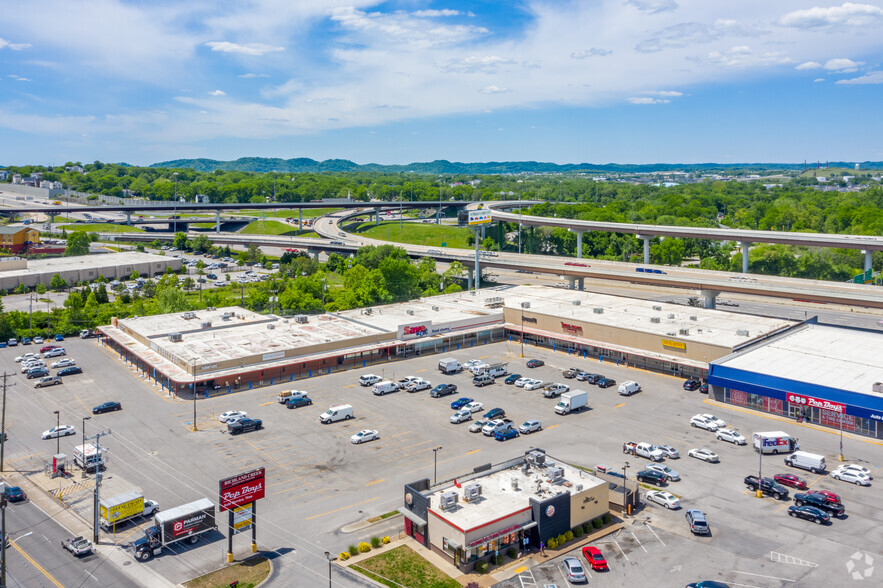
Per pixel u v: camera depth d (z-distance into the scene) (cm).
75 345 17062
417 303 19288
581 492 8019
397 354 15750
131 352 14825
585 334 15912
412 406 12300
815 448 10288
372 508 8569
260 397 12800
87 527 8206
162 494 8912
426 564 7350
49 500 8894
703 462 9875
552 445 10475
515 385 13538
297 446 10494
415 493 7900
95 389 13312
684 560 7381
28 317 19062
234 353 14050
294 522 8238
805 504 8438
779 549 7562
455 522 7369
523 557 7544
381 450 10331
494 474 8650
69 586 6912
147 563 7362
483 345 16788
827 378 11694
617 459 9938
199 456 10112
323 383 13688
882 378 11650
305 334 15750
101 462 9812
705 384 13412
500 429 10719
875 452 10112
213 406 12300
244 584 6931
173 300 19688
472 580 7050
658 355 14412
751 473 9494
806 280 19738
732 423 11375
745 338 14200
